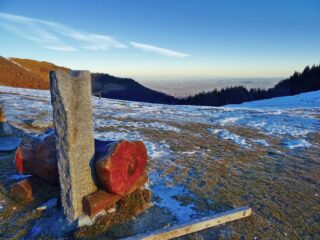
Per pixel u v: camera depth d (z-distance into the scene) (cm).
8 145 716
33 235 346
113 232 346
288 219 409
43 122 1048
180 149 803
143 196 421
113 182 360
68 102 325
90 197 357
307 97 3206
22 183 433
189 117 1537
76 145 341
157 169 600
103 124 1158
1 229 359
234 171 624
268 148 880
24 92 2547
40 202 416
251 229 374
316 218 417
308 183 568
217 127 1232
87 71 341
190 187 511
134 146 387
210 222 371
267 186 539
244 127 1257
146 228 361
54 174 422
